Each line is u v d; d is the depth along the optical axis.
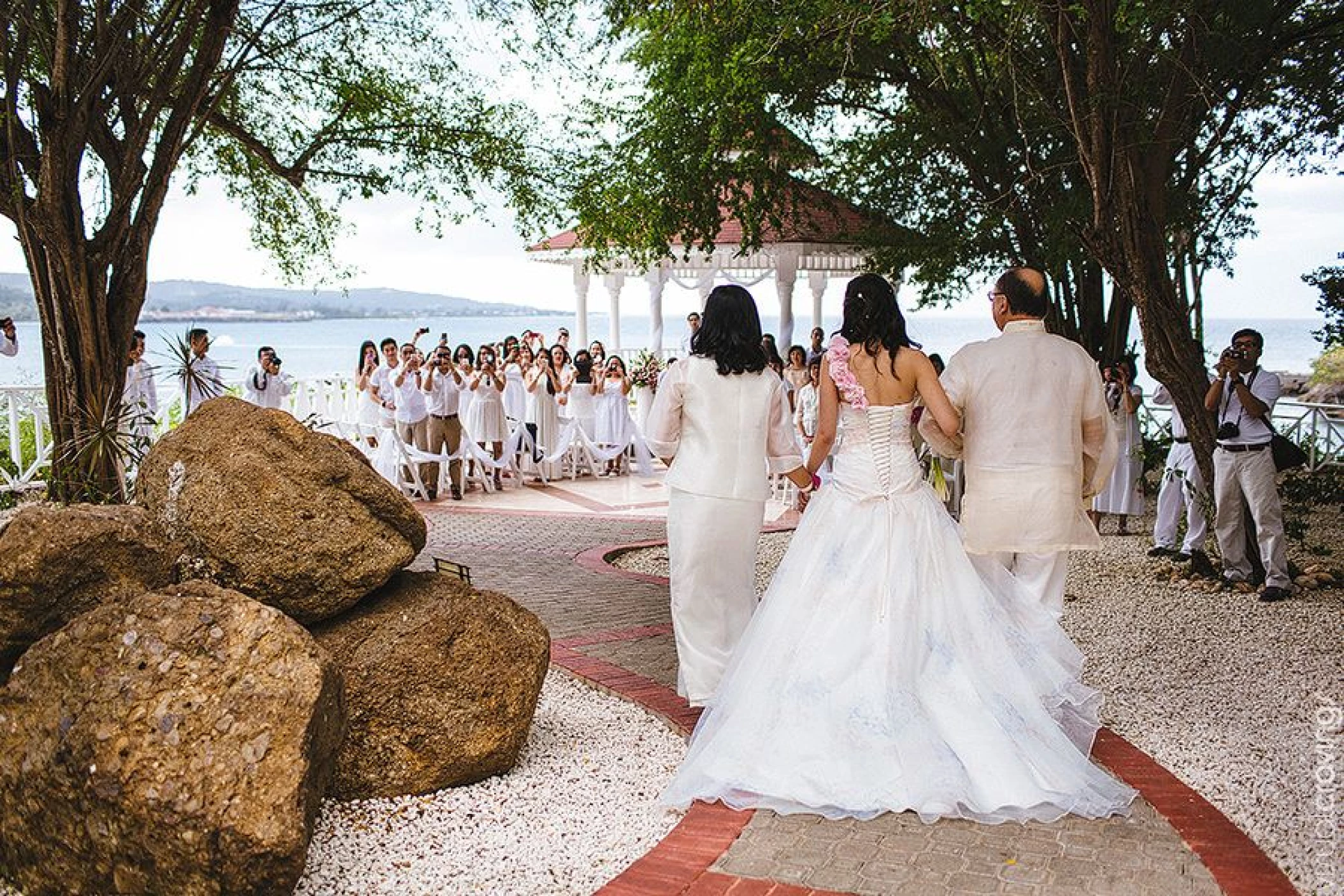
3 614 4.08
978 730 4.66
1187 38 8.47
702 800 4.56
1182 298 12.43
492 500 14.74
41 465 12.85
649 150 13.83
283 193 12.84
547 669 5.12
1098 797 4.45
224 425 4.77
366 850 4.20
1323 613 7.96
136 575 4.34
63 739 3.68
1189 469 9.82
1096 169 8.48
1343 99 10.92
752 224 15.03
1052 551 5.50
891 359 5.16
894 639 4.82
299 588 4.58
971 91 13.08
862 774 4.52
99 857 3.60
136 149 9.52
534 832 4.38
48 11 9.17
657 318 21.44
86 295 9.34
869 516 5.09
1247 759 5.09
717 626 5.70
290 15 11.14
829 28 9.22
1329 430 15.34
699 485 5.59
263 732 3.66
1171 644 7.14
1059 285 14.70
